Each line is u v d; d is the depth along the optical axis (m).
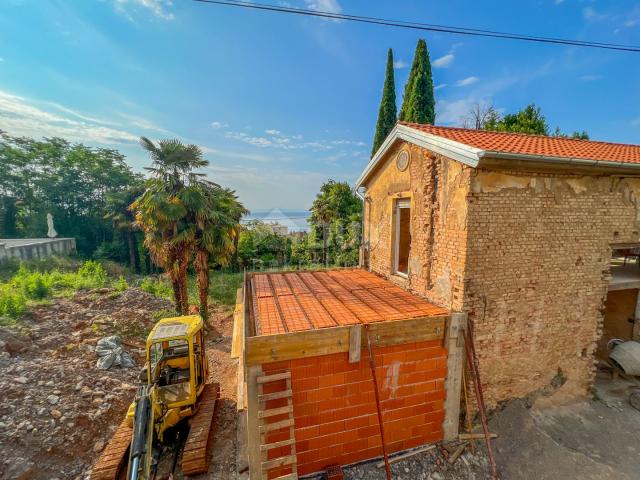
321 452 4.96
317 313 5.80
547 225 5.90
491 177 5.45
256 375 4.52
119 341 10.09
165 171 11.84
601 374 7.91
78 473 5.62
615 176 6.28
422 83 22.45
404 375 5.27
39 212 34.03
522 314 5.94
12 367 7.59
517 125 24.33
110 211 31.91
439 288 6.24
